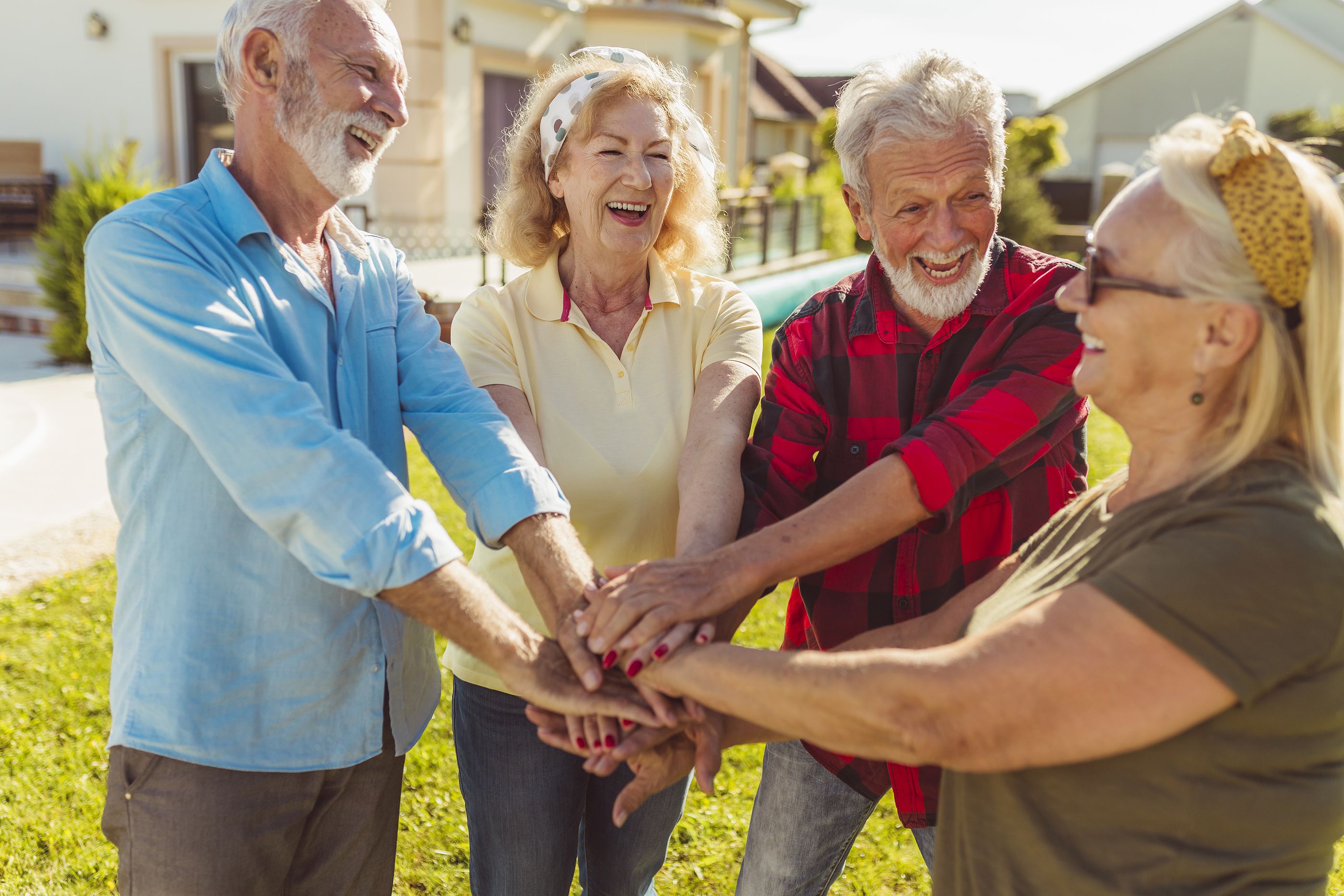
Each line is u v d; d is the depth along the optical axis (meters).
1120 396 1.26
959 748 1.19
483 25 12.32
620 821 1.67
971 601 1.57
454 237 12.02
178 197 1.64
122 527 1.70
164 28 11.77
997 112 1.79
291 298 1.71
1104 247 1.24
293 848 1.78
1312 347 1.16
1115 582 1.12
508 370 2.09
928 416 1.90
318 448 1.52
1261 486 1.13
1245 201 1.12
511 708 2.00
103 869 2.81
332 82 1.66
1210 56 29.86
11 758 3.29
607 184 2.00
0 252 11.04
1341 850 2.93
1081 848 1.22
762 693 1.37
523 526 1.79
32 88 12.48
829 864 2.12
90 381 8.16
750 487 1.97
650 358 2.13
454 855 2.92
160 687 1.62
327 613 1.68
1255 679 1.07
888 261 1.87
